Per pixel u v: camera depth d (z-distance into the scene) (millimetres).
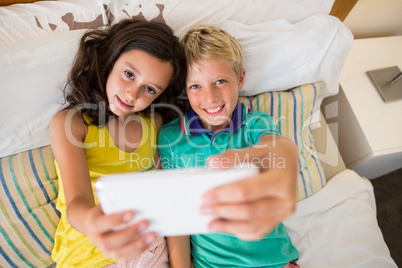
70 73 760
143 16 810
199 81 717
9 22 734
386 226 1277
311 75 963
